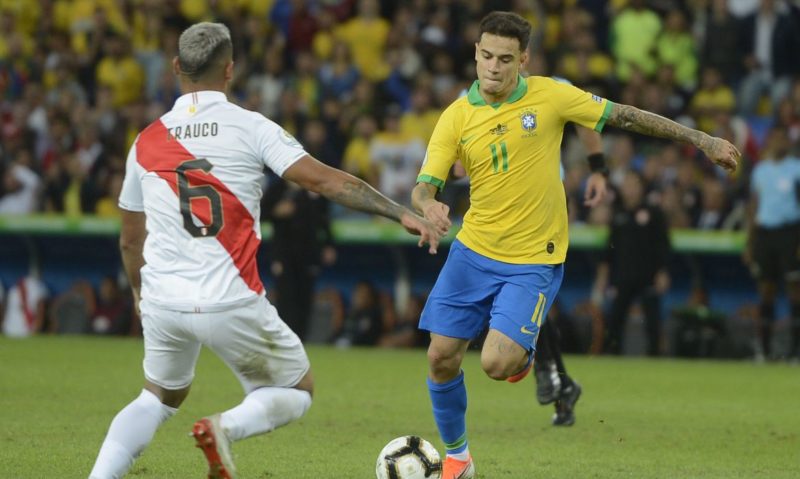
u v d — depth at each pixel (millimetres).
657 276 57594
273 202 57875
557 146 24703
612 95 65812
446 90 69500
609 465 27281
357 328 63531
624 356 61219
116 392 38906
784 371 52000
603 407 38250
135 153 20625
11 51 79000
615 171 62125
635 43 71000
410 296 64000
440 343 24578
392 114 66000
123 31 79000
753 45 71375
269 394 20328
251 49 75062
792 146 59469
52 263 70375
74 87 76438
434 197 24641
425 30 72750
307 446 29203
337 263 67438
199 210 19906
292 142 20266
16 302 69188
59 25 82125
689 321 60031
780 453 29422
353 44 75125
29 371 44750
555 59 67312
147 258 20250
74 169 69750
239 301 19703
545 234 24578
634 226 57000
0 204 69750
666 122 23953
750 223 57688
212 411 34844
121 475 20469
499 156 24359
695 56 71438
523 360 24375
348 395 39844
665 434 32375
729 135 64375
